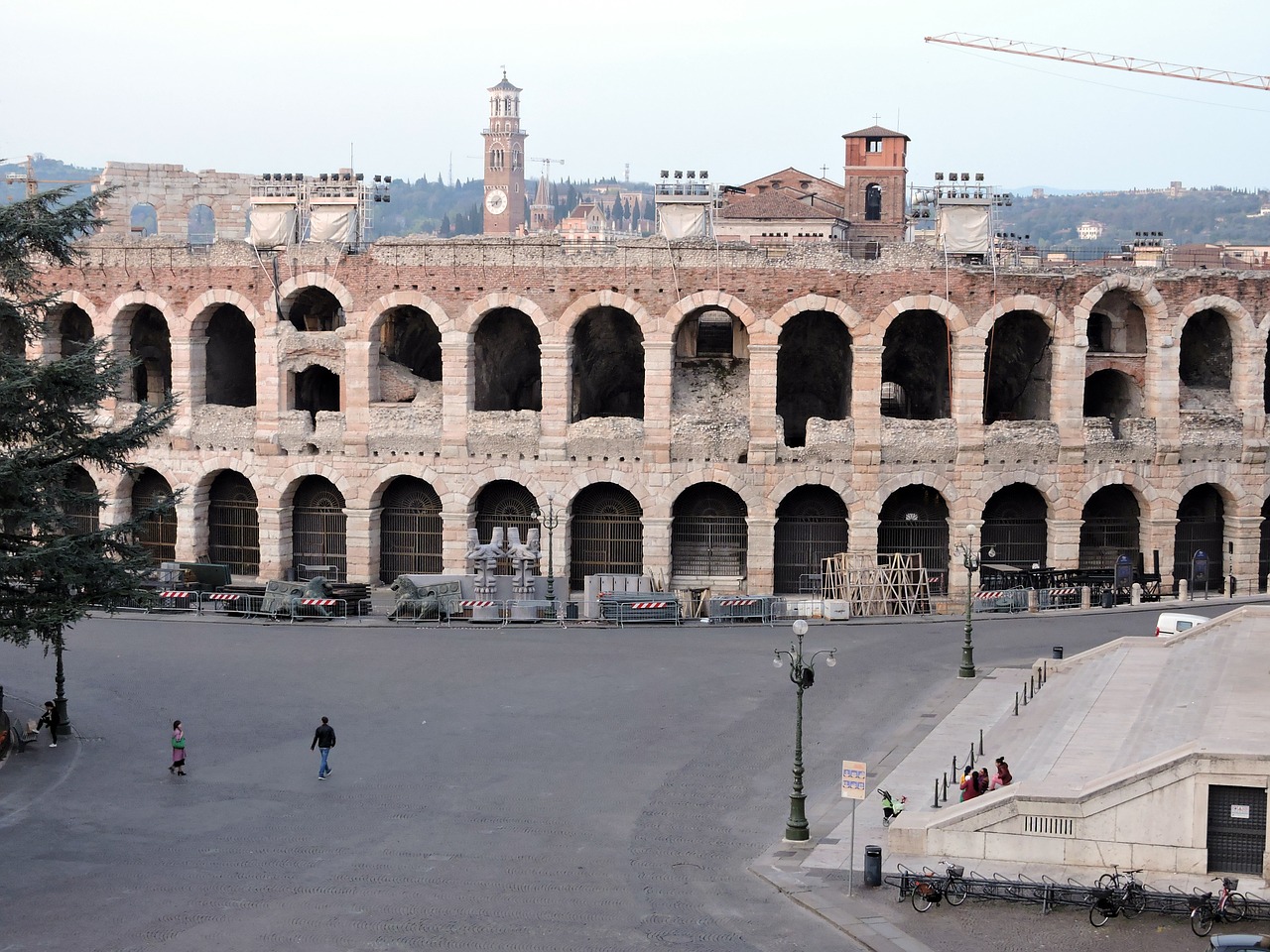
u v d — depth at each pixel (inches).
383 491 3430.1
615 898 1651.1
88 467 3543.3
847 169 5585.6
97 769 2100.1
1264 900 1582.2
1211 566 3489.2
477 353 3469.5
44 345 3563.0
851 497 3257.9
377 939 1529.3
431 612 3110.2
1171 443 3314.5
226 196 3846.0
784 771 2112.5
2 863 1734.7
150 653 2795.3
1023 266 3388.3
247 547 3538.4
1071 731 2108.8
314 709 2411.4
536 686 2556.6
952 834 1775.3
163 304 3442.4
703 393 3378.4
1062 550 3324.3
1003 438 3272.6
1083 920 1600.6
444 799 1980.8
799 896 1660.9
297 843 1812.3
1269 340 3597.4
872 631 3016.7
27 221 2144.4
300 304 3577.8
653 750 2206.0
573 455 3297.2
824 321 3513.8
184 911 1594.5
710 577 3366.1
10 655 2753.4
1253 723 1932.8
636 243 3240.7
